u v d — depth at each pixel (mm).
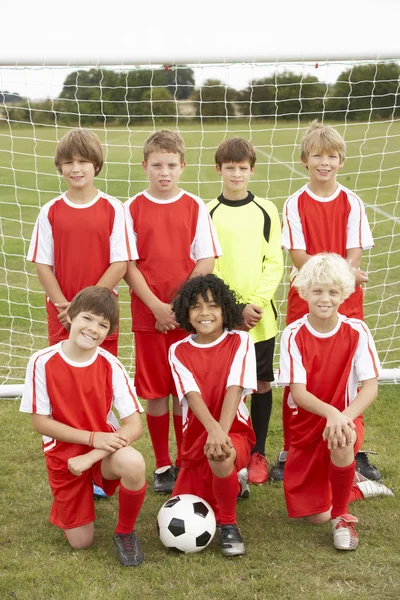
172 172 3457
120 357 5500
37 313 6609
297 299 3701
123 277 3535
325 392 3121
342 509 2969
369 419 4258
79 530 2883
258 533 3027
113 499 3365
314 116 14984
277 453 3891
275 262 3699
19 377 5012
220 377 3090
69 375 2912
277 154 18453
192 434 3109
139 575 2688
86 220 3365
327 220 3701
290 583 2607
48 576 2666
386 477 3535
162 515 2893
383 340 5793
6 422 4246
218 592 2555
